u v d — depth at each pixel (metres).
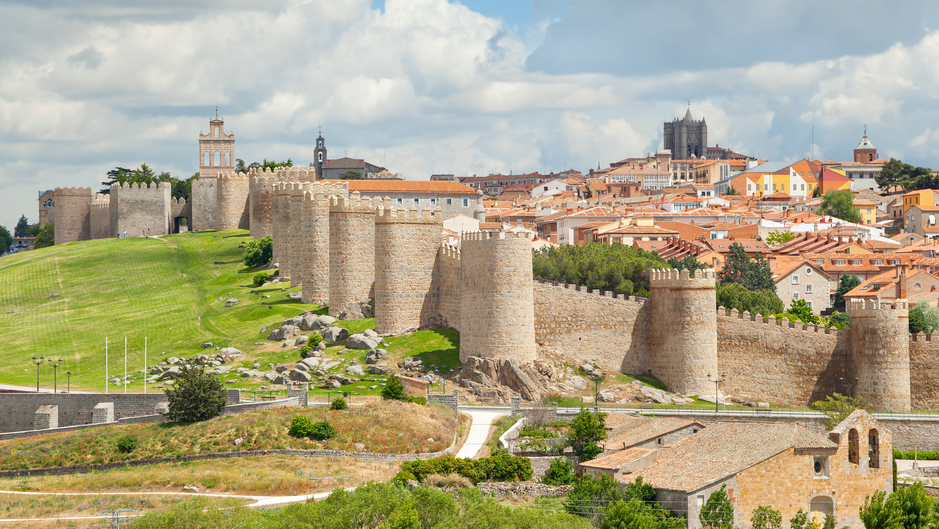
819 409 143.50
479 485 110.25
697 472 101.62
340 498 97.75
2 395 141.62
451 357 152.88
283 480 110.75
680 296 154.50
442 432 125.62
